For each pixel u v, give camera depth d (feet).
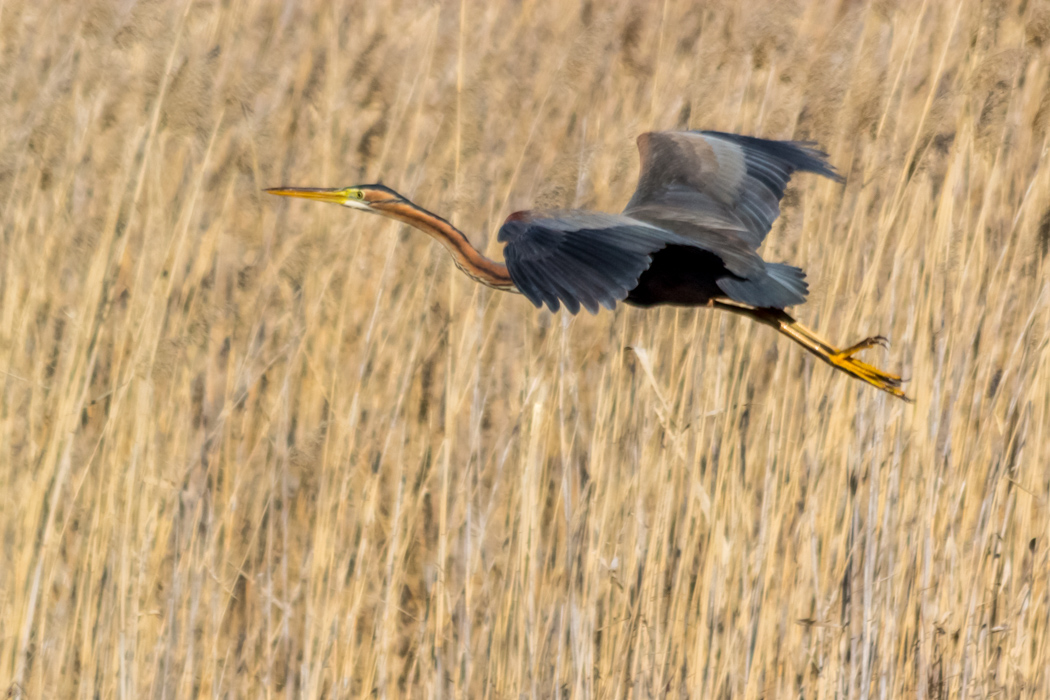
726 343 33.12
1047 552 32.30
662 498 31.42
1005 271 35.55
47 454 31.40
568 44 44.50
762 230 27.50
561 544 31.73
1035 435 33.19
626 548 31.58
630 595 31.42
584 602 30.66
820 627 31.50
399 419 34.01
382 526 32.68
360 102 42.06
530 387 32.81
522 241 21.99
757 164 28.32
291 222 37.86
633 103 41.29
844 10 42.01
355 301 35.86
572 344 34.55
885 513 32.32
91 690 30.55
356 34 44.83
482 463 33.88
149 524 31.24
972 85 36.60
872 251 36.06
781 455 32.27
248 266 36.63
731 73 40.83
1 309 34.81
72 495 32.27
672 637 30.94
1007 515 32.58
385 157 38.55
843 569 31.91
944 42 37.93
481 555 32.22
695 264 25.86
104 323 34.19
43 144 39.19
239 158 38.96
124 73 40.93
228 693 31.50
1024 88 38.37
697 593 31.19
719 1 42.34
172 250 35.63
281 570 32.30
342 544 31.58
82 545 31.65
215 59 39.04
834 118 37.68
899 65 38.50
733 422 32.09
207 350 35.27
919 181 36.11
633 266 21.61
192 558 31.53
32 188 38.17
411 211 29.14
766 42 40.86
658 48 41.27
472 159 39.55
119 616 30.78
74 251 36.52
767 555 31.37
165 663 30.78
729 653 30.86
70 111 40.09
